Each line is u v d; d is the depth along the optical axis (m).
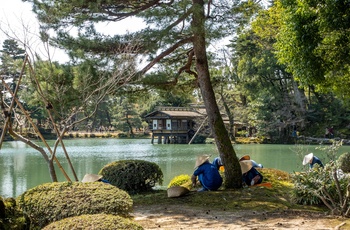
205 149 27.02
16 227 3.57
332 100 35.53
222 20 8.24
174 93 10.47
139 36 8.12
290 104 35.09
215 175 8.24
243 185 8.73
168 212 6.47
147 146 32.41
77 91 7.82
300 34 8.66
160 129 37.75
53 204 4.04
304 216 5.97
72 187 4.32
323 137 33.25
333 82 10.20
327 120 34.56
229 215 6.15
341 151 21.83
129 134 51.50
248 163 8.67
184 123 37.91
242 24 8.61
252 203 6.96
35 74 7.25
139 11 8.46
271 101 34.19
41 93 6.99
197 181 9.41
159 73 9.21
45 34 7.73
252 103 33.66
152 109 47.72
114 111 51.84
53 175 6.78
